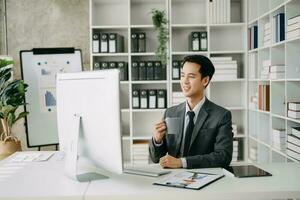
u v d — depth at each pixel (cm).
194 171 191
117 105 156
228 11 441
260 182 166
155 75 446
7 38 486
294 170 191
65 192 155
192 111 231
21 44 486
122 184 166
